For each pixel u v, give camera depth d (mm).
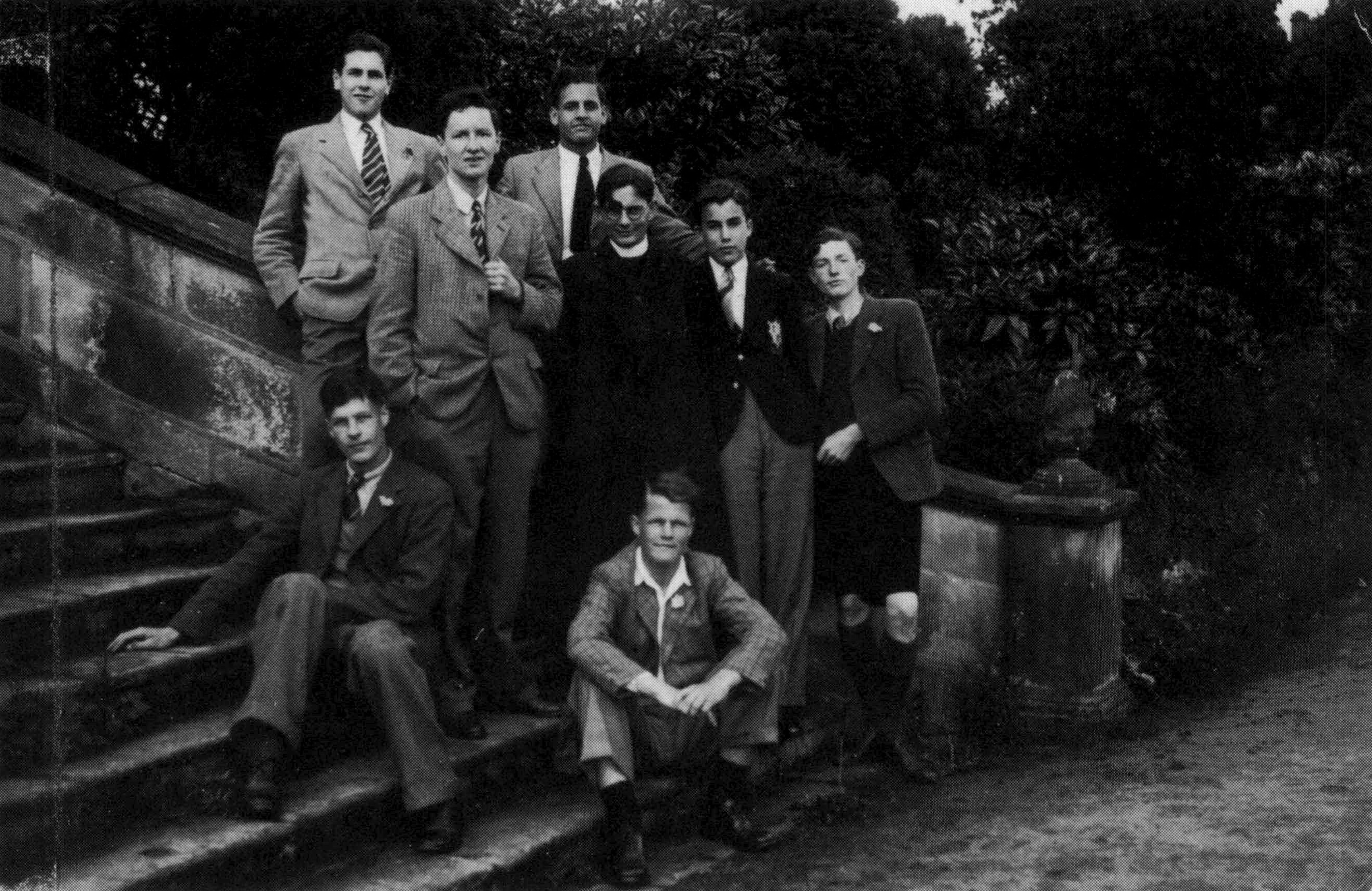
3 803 3979
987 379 8562
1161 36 10039
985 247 9273
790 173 8219
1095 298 9102
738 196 5371
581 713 4641
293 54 6691
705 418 5324
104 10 6500
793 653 5473
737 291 5445
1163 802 5352
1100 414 8578
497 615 5223
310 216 5316
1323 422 10250
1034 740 6312
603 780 4609
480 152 5062
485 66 7910
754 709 4867
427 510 4781
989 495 6453
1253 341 10102
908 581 5660
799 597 5473
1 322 5750
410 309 5078
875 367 5594
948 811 5332
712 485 5262
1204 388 9703
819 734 6016
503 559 5207
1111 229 10180
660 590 4848
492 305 5117
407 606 4703
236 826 4164
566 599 5414
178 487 5711
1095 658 6414
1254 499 9492
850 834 5078
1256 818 5121
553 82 5859
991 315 9008
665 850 4898
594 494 5266
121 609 4828
